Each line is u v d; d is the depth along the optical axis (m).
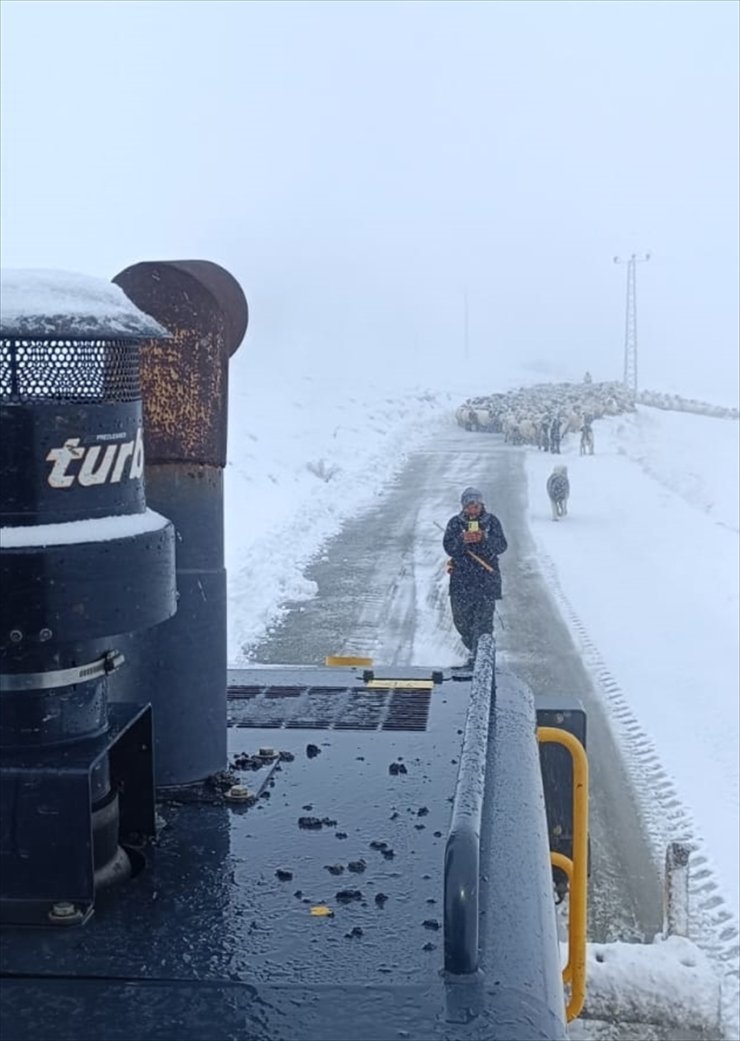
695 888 6.53
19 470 1.66
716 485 27.23
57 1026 1.46
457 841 1.54
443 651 12.11
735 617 13.47
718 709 9.84
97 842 1.84
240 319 2.44
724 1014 5.10
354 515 23.05
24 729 1.76
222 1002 1.50
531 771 2.43
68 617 1.68
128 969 1.59
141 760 2.01
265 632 13.05
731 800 7.87
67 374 1.70
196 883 1.86
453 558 11.03
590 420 44.09
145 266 2.25
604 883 6.62
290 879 1.89
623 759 8.66
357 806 2.23
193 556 2.30
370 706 3.10
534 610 13.95
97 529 1.72
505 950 1.62
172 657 2.28
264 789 2.33
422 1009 1.48
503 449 39.38
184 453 2.27
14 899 1.73
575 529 20.81
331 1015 1.47
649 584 15.58
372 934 1.68
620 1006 4.68
